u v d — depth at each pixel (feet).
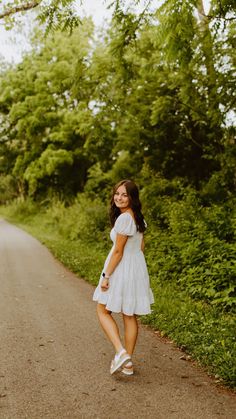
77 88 35.96
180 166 55.06
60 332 18.24
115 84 44.06
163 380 13.10
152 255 33.58
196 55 35.65
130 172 58.34
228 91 37.63
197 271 26.21
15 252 49.49
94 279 29.81
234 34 34.01
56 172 97.66
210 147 47.01
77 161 100.22
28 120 94.38
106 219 55.01
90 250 46.47
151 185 48.42
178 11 20.85
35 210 113.91
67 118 88.94
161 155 54.39
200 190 46.37
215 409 11.22
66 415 10.91
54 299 24.85
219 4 23.38
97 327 18.97
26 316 21.03
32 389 12.50
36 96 94.12
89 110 60.64
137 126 53.78
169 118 49.21
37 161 99.14
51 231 76.64
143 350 15.89
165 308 20.43
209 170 52.80
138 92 49.62
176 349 15.98
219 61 37.68
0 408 11.34
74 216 64.90
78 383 12.90
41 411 11.14
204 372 13.74
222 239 28.66
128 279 13.30
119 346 13.10
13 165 118.52
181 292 25.09
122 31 27.55
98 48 71.92
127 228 13.19
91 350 15.92
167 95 47.62
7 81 99.86
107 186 67.41
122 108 51.34
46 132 101.04
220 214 30.55
